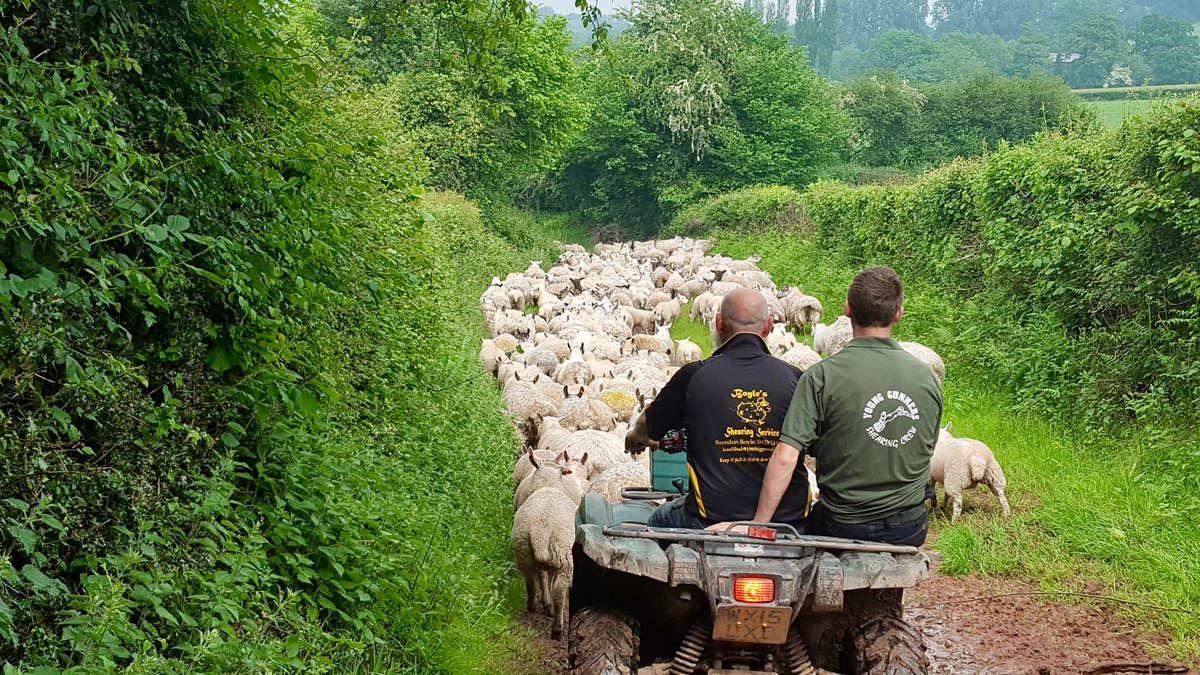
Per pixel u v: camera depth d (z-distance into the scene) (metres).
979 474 9.49
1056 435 11.48
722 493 5.05
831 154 58.41
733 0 56.94
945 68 136.00
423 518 7.39
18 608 3.99
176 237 5.08
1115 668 6.57
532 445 12.16
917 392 4.83
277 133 7.28
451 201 27.89
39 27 5.42
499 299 22.98
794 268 29.14
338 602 5.87
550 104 38.44
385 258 8.79
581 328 19.25
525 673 6.57
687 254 36.38
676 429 5.59
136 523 4.71
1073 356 12.40
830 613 4.97
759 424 5.05
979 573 8.46
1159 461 10.00
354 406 8.23
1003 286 15.41
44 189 4.49
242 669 4.54
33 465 4.19
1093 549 8.51
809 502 5.19
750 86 55.53
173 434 5.17
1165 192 11.10
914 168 66.50
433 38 29.98
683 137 54.81
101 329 5.02
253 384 5.92
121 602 4.17
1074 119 16.09
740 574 4.45
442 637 6.18
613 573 5.15
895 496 4.83
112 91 5.73
